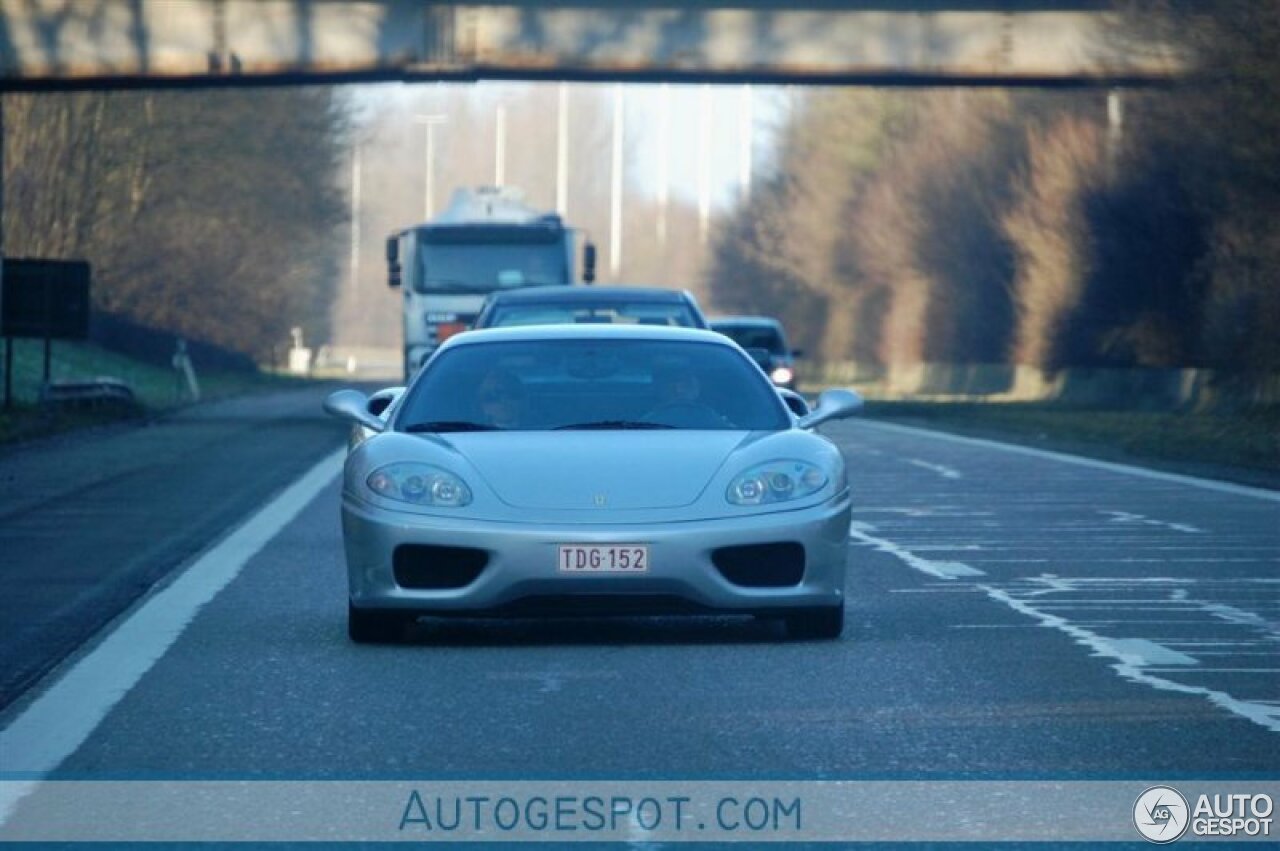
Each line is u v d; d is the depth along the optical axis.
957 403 125.25
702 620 27.03
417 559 23.98
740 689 21.66
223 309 167.50
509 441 24.95
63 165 134.75
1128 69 88.50
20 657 24.31
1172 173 112.88
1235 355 96.75
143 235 153.38
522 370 26.78
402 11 87.75
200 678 22.61
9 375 87.50
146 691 21.80
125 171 146.75
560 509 23.61
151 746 18.97
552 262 93.88
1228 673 22.62
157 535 39.34
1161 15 86.50
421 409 26.39
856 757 18.20
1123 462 63.84
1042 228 133.00
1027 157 149.62
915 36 88.88
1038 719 19.91
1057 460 65.06
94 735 19.50
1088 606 28.58
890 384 186.62
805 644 24.81
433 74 88.00
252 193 163.75
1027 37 88.81
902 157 178.25
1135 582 31.61
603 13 88.25
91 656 24.22
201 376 160.88
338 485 52.50
